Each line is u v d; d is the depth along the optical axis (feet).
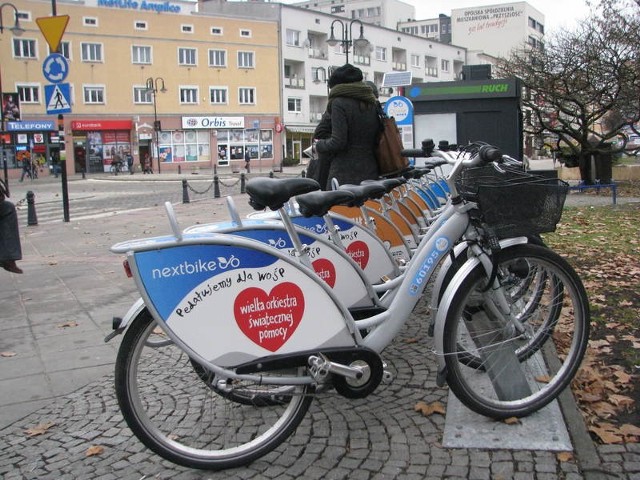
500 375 11.09
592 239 30.14
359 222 14.92
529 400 11.02
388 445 10.54
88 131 165.68
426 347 15.15
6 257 21.25
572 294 11.26
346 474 9.73
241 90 186.39
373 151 17.33
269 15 191.93
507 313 11.14
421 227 16.69
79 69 162.09
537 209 10.67
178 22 173.88
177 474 10.00
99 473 10.16
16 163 155.12
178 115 177.27
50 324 18.84
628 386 12.39
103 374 14.60
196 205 59.72
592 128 63.87
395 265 14.01
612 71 56.54
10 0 151.33
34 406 12.91
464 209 11.00
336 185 13.05
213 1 205.67
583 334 11.30
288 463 10.13
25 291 23.31
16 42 153.58
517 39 303.07
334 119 16.69
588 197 53.06
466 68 40.09
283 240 11.38
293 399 10.16
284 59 194.08
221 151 186.19
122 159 169.99
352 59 216.33
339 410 11.92
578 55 57.47
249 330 9.41
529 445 10.21
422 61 251.80
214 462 9.82
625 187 61.72
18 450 11.05
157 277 8.91
